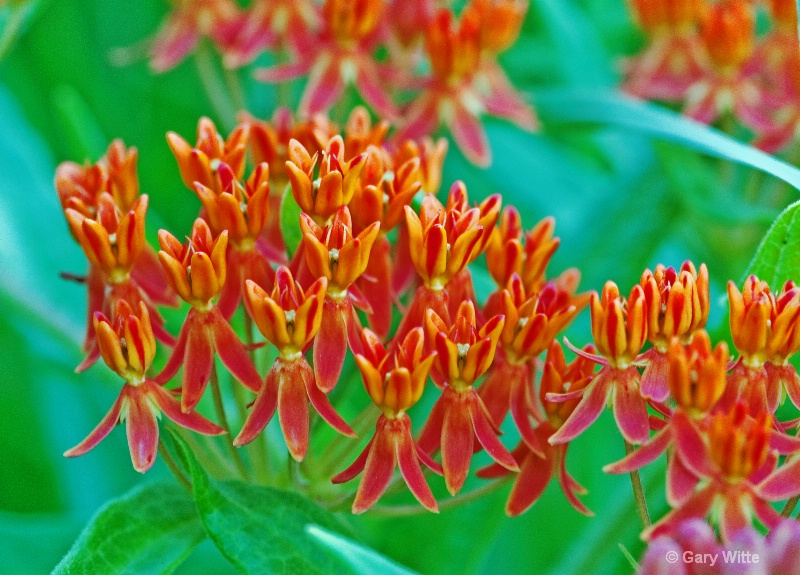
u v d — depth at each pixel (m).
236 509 0.25
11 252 0.30
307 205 0.25
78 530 0.29
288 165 0.25
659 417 0.25
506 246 0.26
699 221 0.30
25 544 0.29
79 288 0.30
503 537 0.30
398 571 0.23
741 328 0.24
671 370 0.24
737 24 0.30
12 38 0.30
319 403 0.25
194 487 0.24
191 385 0.25
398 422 0.25
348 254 0.25
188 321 0.25
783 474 0.24
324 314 0.25
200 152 0.25
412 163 0.25
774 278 0.26
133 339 0.25
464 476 0.25
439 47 0.30
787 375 0.25
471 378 0.25
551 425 0.25
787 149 0.30
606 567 0.28
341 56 0.30
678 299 0.24
